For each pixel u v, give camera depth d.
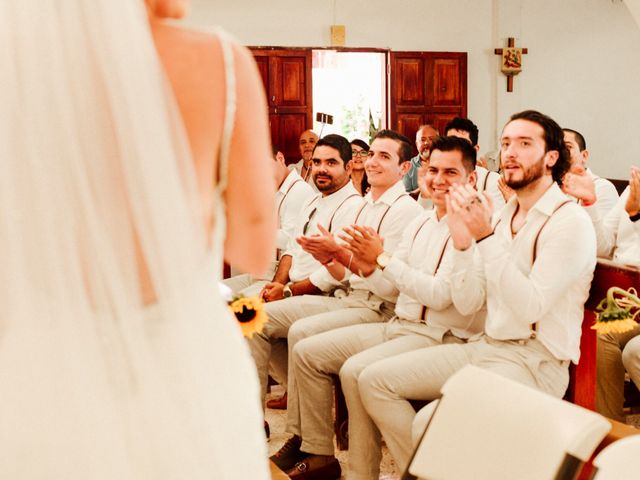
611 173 11.01
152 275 1.10
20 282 1.08
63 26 1.06
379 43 10.19
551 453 1.59
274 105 9.83
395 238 4.11
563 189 4.21
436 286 3.33
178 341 1.13
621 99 10.91
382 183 4.20
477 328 3.34
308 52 9.88
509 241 3.11
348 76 11.04
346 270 4.21
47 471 1.08
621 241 4.41
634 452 1.43
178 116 1.10
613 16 10.77
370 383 3.12
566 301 2.98
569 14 10.67
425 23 10.30
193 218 1.13
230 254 1.28
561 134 3.02
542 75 10.70
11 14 1.07
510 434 1.68
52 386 1.08
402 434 3.10
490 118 10.63
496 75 10.58
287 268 4.79
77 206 1.07
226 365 1.20
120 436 1.09
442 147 3.51
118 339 1.10
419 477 1.80
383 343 3.46
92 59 1.07
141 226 1.08
